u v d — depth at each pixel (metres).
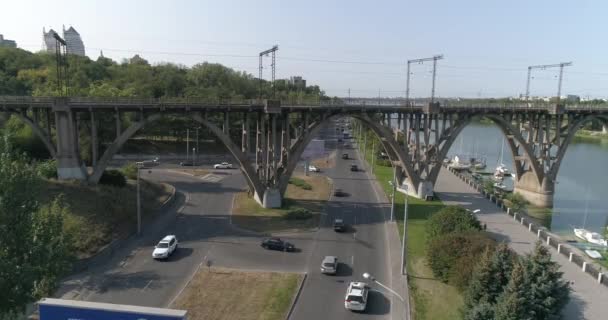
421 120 65.94
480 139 166.12
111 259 39.16
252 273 37.00
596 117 72.44
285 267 38.50
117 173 53.22
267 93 138.38
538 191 69.75
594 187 83.69
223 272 37.00
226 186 68.75
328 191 68.25
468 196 67.12
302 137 56.78
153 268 37.59
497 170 96.25
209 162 90.38
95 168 48.06
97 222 42.97
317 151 81.62
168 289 33.75
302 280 35.78
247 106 52.28
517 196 65.44
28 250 22.44
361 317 30.31
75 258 36.31
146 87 104.31
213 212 54.31
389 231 49.00
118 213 46.75
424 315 30.78
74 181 46.81
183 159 92.00
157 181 69.69
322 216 54.38
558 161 70.38
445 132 63.88
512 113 67.06
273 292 33.56
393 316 30.56
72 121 47.22
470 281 30.88
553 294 27.50
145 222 48.84
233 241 44.66
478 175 94.19
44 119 55.59
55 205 28.59
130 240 43.91
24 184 22.09
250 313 30.45
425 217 54.91
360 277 36.78
